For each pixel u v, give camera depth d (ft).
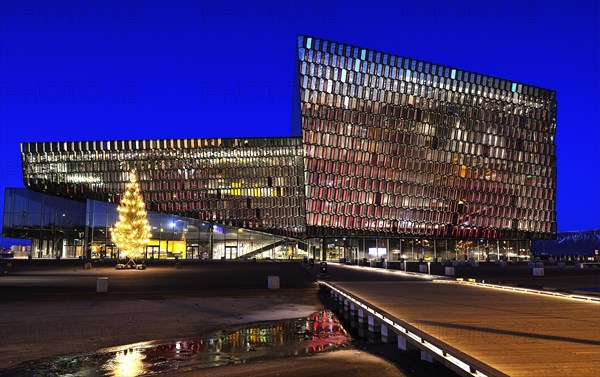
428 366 33.83
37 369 34.55
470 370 25.84
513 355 27.40
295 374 31.89
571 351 28.37
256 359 37.42
